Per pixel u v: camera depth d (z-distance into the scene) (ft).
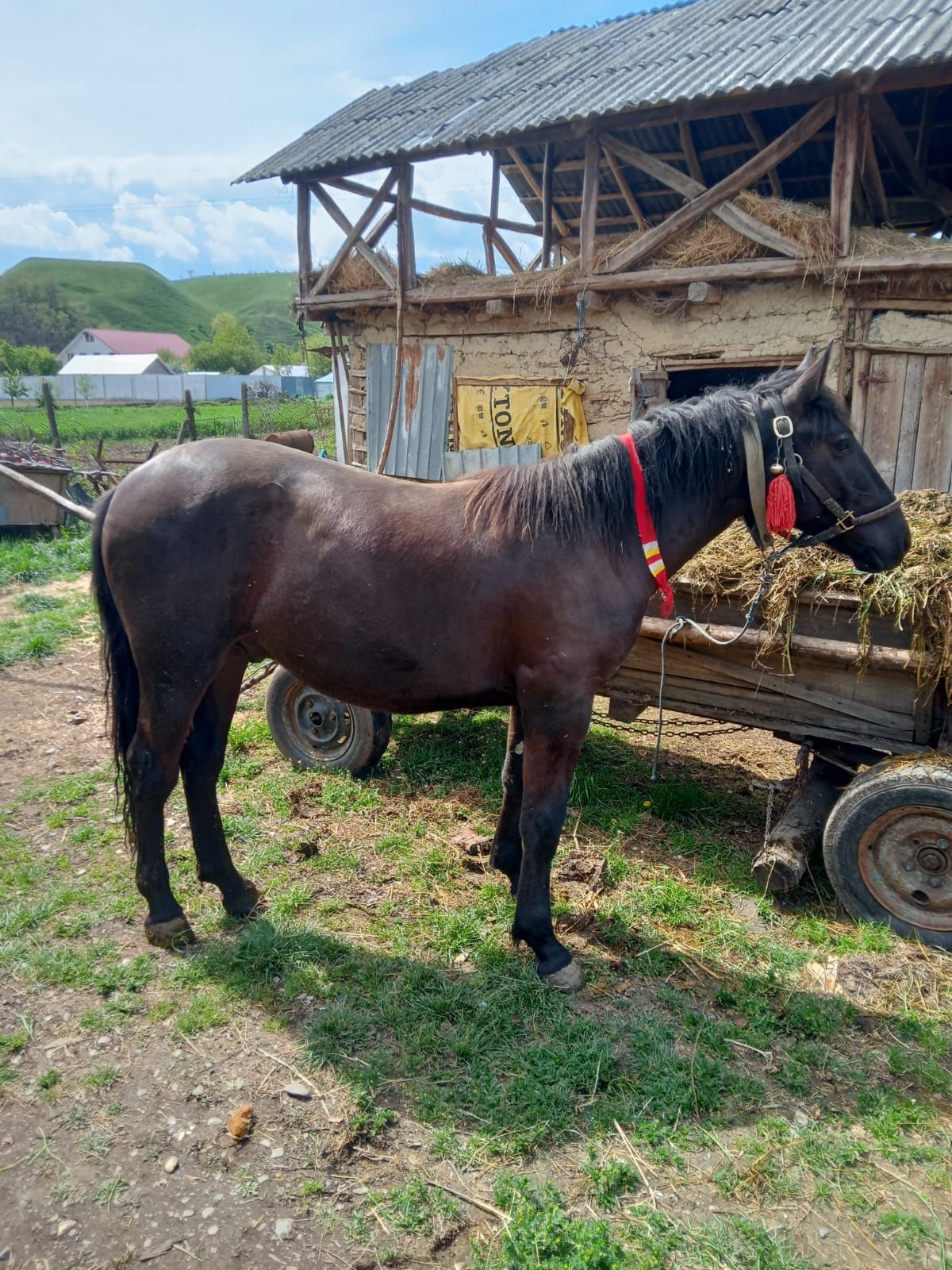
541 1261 6.20
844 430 9.30
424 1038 8.61
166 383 202.90
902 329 20.58
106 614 9.73
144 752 9.68
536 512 8.89
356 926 10.67
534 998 9.32
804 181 32.24
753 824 13.74
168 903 10.17
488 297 24.97
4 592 29.55
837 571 10.87
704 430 9.13
